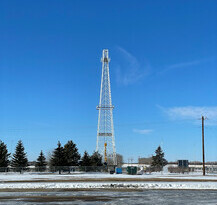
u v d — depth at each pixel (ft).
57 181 150.82
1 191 110.93
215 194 102.73
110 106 268.21
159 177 185.16
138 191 110.83
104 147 271.08
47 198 92.27
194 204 81.61
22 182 145.07
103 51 267.59
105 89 268.00
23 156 264.72
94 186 123.65
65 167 246.88
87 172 253.85
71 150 272.10
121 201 86.43
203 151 214.28
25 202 84.17
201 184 128.47
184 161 249.14
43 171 248.93
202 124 215.72
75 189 117.08
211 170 295.28
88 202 84.43
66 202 84.28
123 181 150.41
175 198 92.79
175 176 200.13
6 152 263.70
